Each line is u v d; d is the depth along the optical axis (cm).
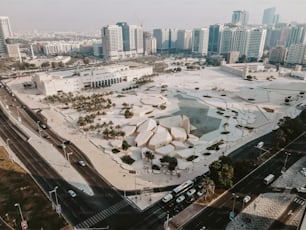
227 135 17650
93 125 18988
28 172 13075
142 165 13888
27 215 9956
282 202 10881
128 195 11400
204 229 9456
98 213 10269
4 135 17475
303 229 7506
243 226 9600
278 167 13475
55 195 10788
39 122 19775
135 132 18012
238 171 12531
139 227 9556
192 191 11406
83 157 14725
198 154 15062
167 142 16162
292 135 16450
